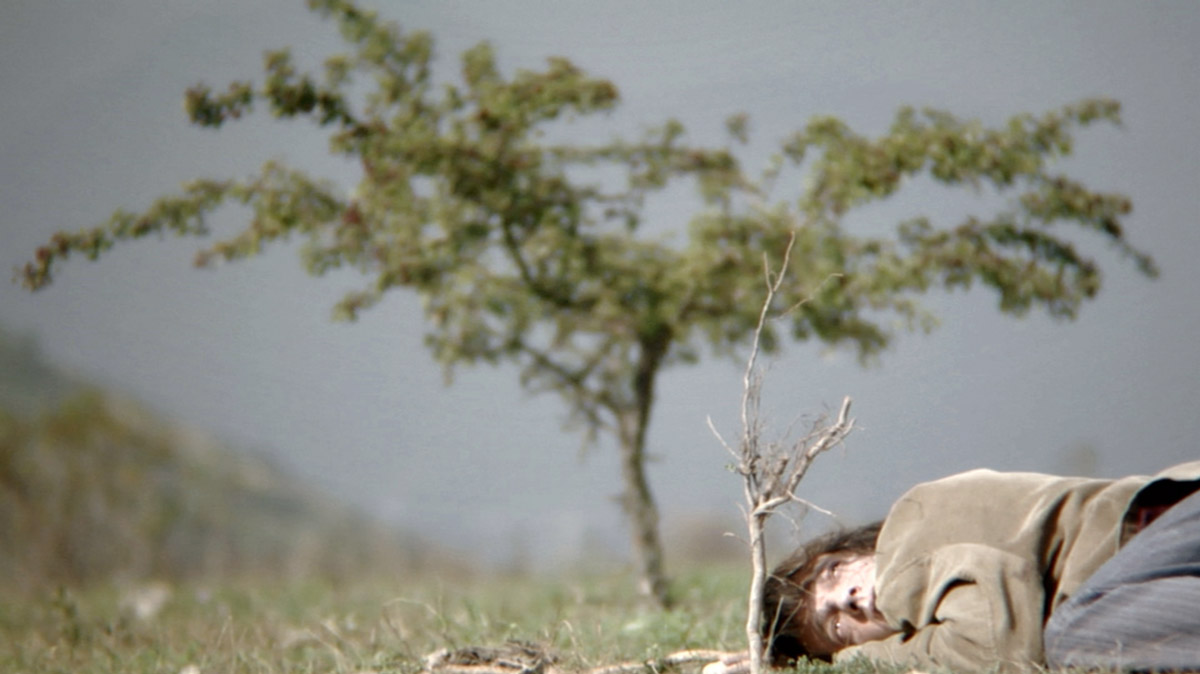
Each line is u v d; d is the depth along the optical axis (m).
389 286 30.11
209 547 48.91
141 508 49.00
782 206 30.31
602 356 31.08
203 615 28.69
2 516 45.44
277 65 29.70
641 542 29.44
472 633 20.50
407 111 30.08
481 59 30.28
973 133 29.72
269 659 20.36
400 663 18.19
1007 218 30.23
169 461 52.38
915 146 29.02
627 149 30.98
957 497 15.25
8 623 29.03
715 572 36.38
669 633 20.50
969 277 29.59
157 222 30.11
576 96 29.77
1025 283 29.47
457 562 42.66
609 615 25.75
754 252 29.64
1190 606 13.12
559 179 30.67
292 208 29.94
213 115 29.88
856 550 16.09
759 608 13.67
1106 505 14.59
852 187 28.91
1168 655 13.18
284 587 36.25
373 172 29.64
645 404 30.31
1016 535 14.77
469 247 30.38
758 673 13.53
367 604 29.80
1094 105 30.45
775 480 13.67
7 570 44.44
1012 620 13.95
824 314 29.95
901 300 30.45
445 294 30.39
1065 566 14.47
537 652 17.39
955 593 14.43
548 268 30.56
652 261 30.64
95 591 39.22
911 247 30.09
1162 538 13.52
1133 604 13.38
